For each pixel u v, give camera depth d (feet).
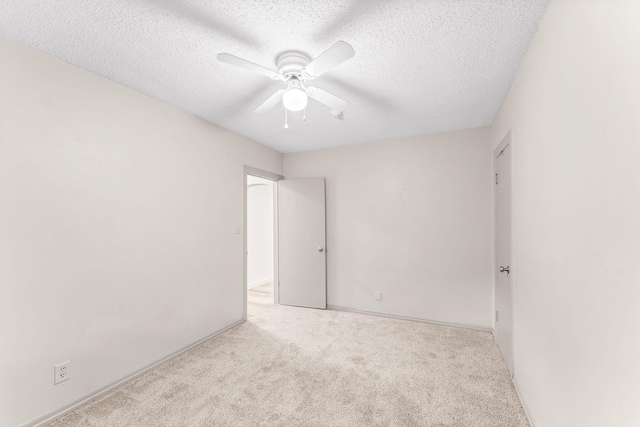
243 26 5.16
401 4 4.64
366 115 9.62
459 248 11.20
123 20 4.98
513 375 7.28
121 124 7.38
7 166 5.39
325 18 4.96
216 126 10.55
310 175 14.16
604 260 3.23
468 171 11.09
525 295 6.23
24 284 5.59
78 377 6.38
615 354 3.02
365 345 9.49
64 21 4.99
